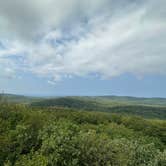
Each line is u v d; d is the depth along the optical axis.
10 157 9.48
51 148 9.59
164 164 14.23
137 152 14.52
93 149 10.27
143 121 47.59
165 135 40.47
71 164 9.38
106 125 36.22
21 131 10.70
